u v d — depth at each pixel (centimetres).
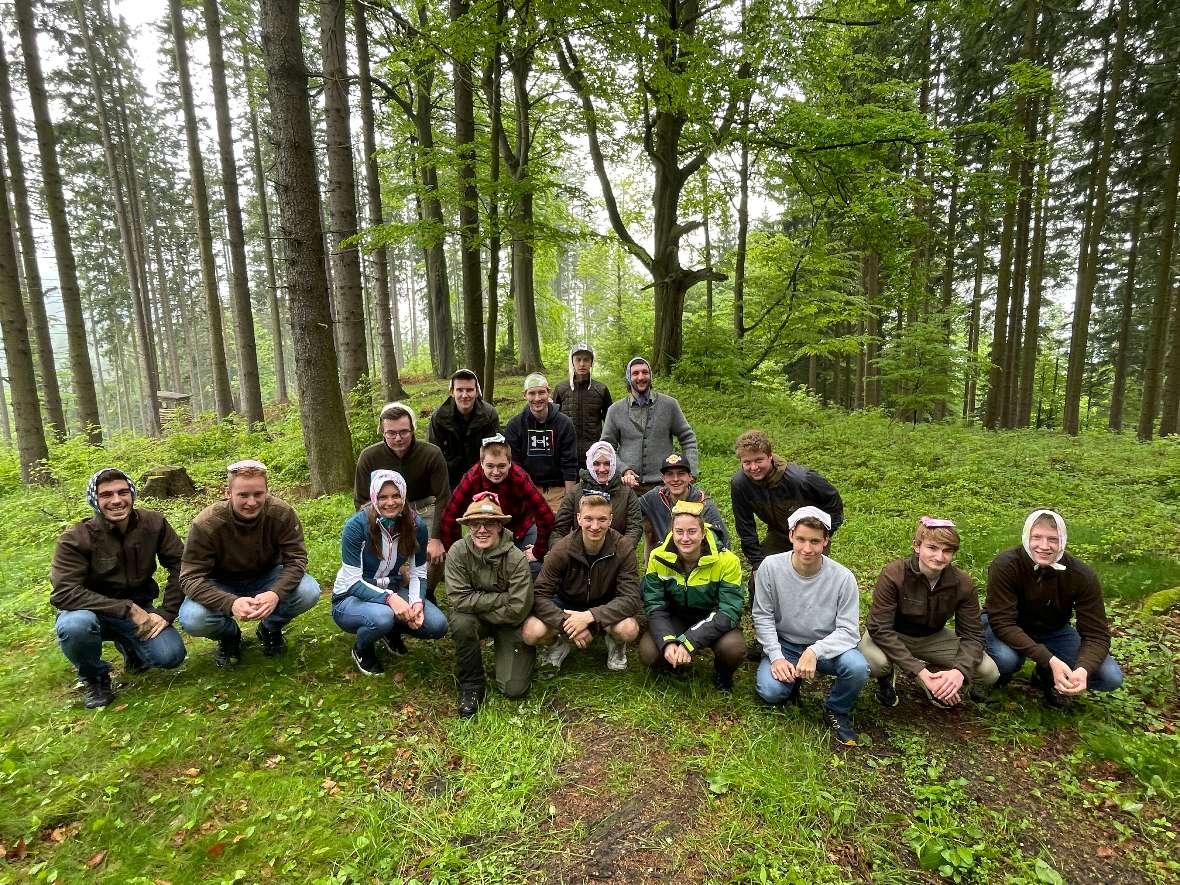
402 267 3703
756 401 1211
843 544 567
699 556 361
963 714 345
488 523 343
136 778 281
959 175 1012
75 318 1179
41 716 326
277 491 750
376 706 341
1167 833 260
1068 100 1445
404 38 773
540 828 259
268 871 237
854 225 1145
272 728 320
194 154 1324
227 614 356
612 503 428
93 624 323
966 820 265
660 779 287
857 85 1319
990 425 1452
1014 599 341
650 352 1428
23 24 1060
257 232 2706
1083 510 633
